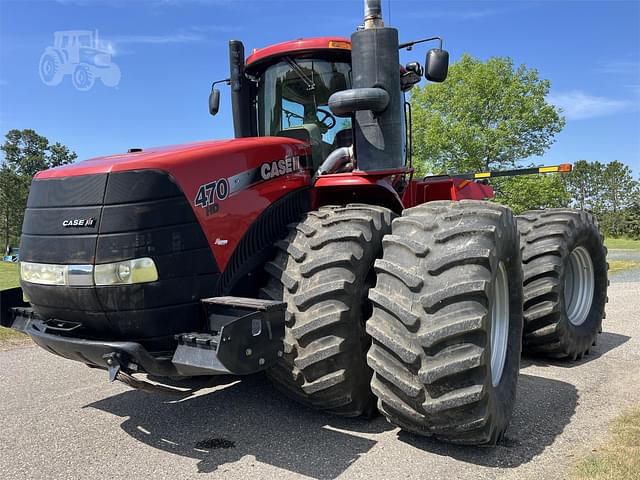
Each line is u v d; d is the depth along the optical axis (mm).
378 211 3320
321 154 4082
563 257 4562
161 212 2797
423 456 2879
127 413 3654
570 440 3066
